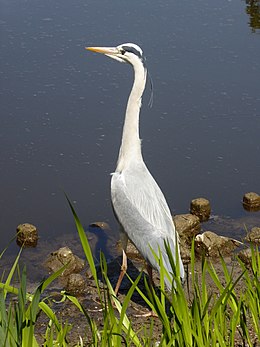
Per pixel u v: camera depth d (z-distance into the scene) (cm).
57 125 1357
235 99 1462
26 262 1035
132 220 923
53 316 589
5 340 524
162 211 924
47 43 1612
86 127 1353
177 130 1370
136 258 1061
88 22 1712
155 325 865
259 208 1188
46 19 1719
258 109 1429
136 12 1792
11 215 1155
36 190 1209
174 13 1803
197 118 1402
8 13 1748
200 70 1552
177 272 602
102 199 1191
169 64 1567
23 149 1298
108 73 1523
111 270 1023
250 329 796
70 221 1146
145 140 1342
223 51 1630
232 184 1243
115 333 557
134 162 948
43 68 1526
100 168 1252
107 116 1384
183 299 577
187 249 1044
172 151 1316
